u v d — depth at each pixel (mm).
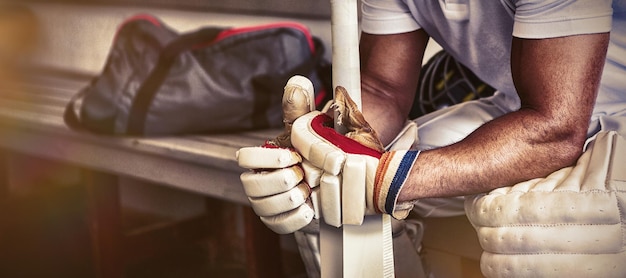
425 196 1164
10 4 2695
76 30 2541
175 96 1821
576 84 1173
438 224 1517
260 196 1109
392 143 1407
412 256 1366
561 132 1181
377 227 1100
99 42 2510
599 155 1177
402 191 1149
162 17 2367
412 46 1457
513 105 1526
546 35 1178
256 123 1855
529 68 1198
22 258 2203
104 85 1903
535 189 1155
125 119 1839
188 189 1737
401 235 1350
